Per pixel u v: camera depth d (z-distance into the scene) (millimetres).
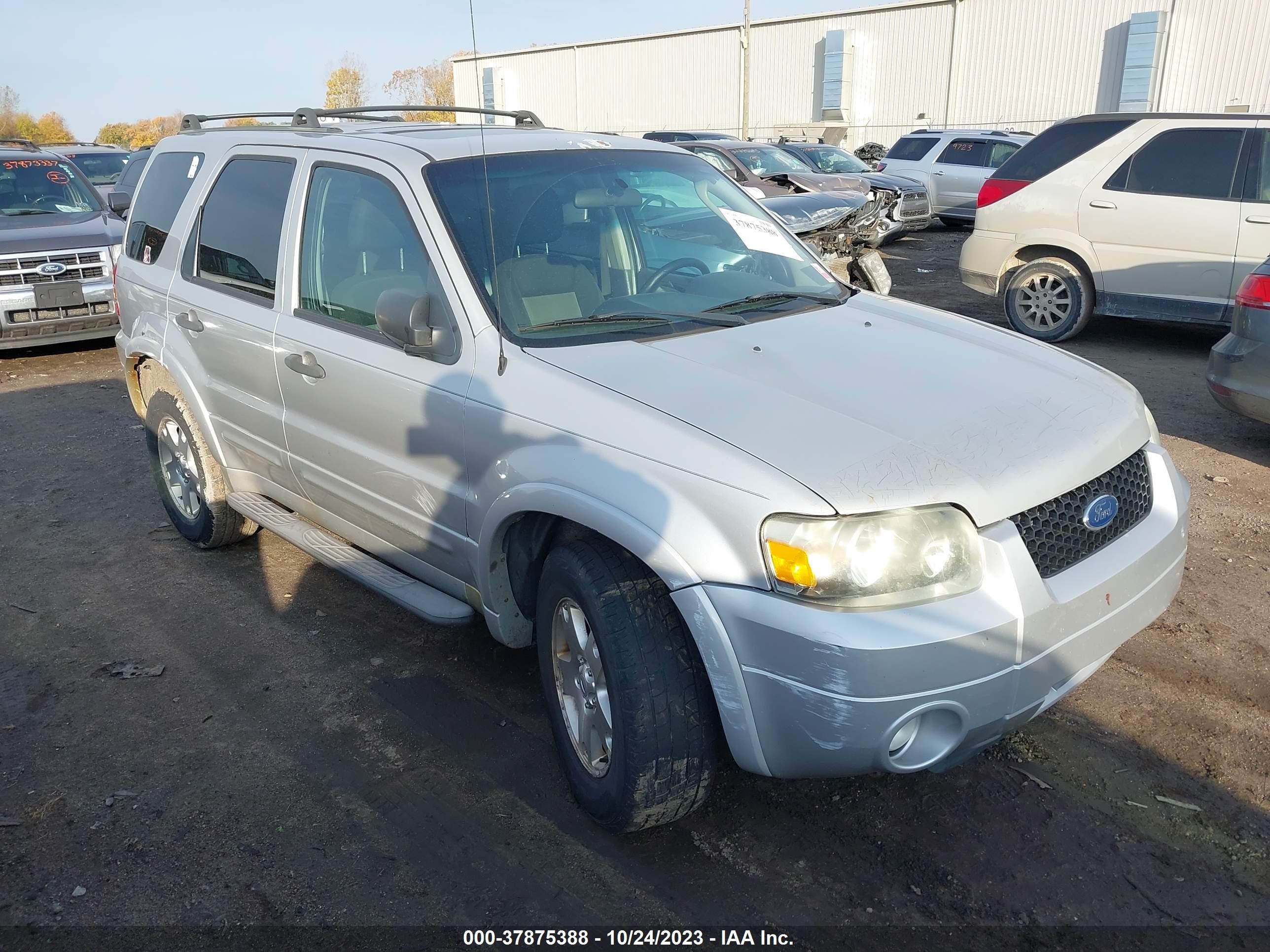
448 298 3061
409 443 3178
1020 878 2607
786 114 36844
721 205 3875
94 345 10086
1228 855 2656
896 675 2172
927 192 16484
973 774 3012
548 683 2916
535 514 2869
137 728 3416
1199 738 3135
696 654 2512
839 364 2842
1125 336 8852
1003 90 31125
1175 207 7629
